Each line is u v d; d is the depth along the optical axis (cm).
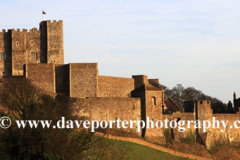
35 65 10850
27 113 6962
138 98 10538
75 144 6888
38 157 6281
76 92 10881
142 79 11800
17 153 6362
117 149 8844
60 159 6341
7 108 8150
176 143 10800
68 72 10969
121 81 11500
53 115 7162
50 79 10850
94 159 7556
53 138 6644
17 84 8744
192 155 10625
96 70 10931
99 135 8938
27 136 6462
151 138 10494
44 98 8644
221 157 11294
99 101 9956
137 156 9031
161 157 9656
